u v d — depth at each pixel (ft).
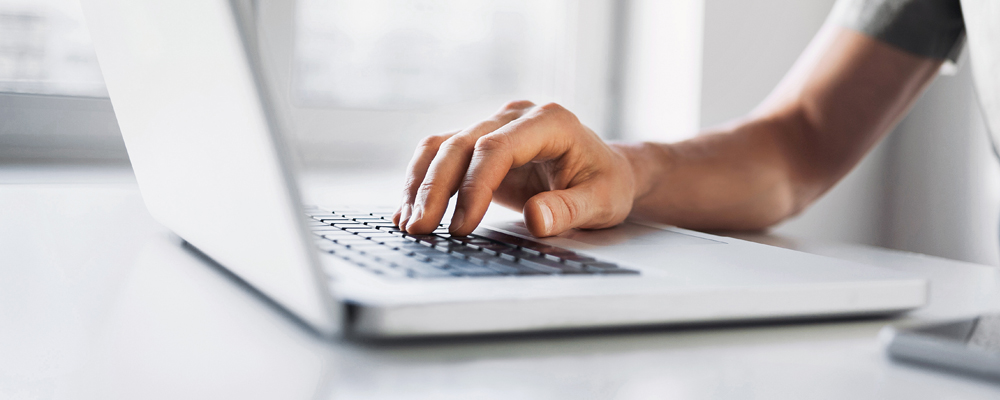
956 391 0.61
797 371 0.67
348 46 4.20
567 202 1.36
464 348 0.70
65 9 3.56
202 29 0.71
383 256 0.93
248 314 0.82
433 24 4.42
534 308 0.72
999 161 2.29
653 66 4.71
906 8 2.44
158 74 0.96
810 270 0.93
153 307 0.85
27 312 0.81
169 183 1.10
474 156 1.34
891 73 2.48
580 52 4.80
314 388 0.58
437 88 4.48
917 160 5.08
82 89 3.63
